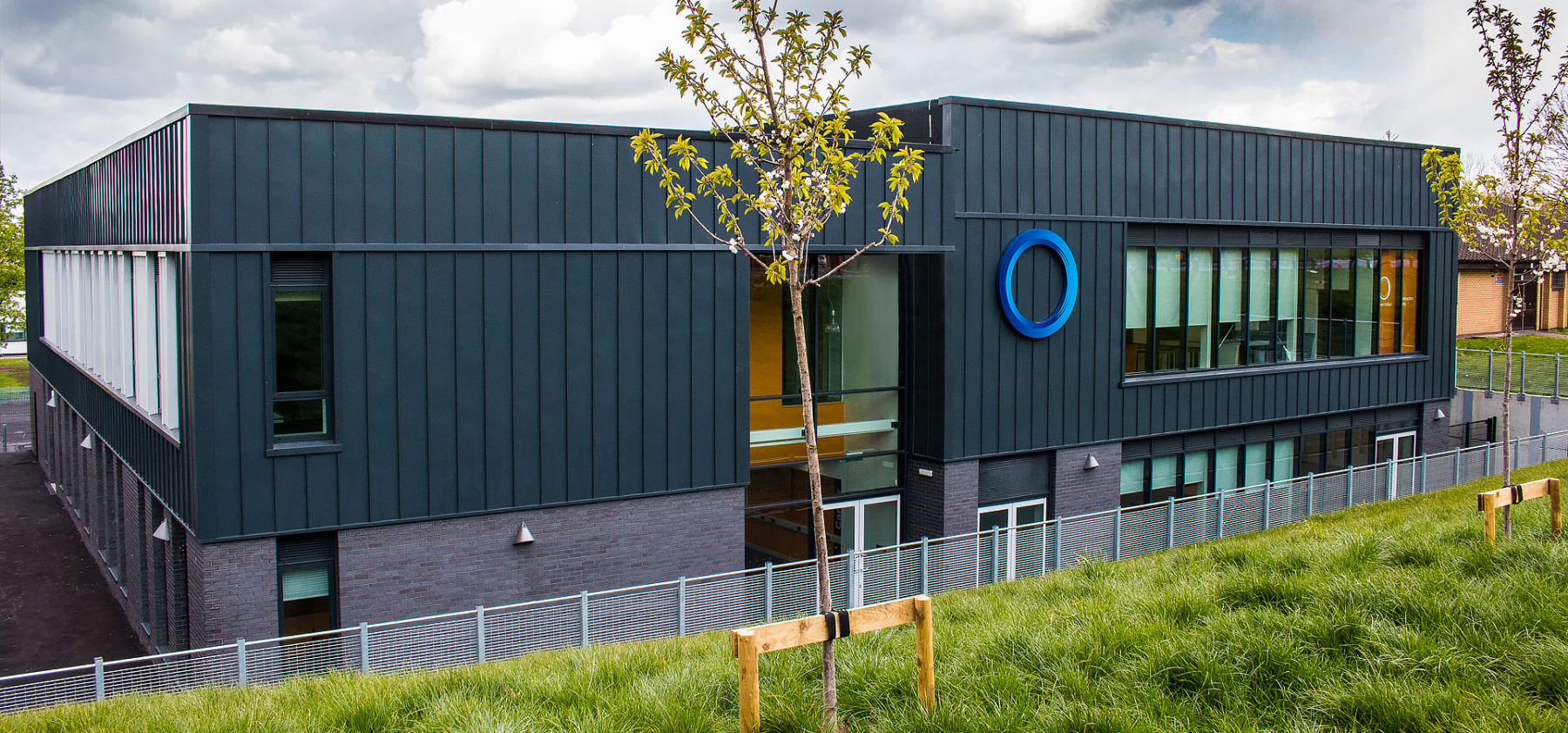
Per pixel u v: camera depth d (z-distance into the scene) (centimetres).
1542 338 4150
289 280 1332
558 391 1488
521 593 1483
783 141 777
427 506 1415
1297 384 2403
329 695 900
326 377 1362
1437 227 2662
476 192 1416
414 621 1330
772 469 1792
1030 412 1959
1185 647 780
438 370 1410
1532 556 987
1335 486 2172
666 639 1182
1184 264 2202
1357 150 2475
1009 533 1730
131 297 1838
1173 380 2166
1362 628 796
